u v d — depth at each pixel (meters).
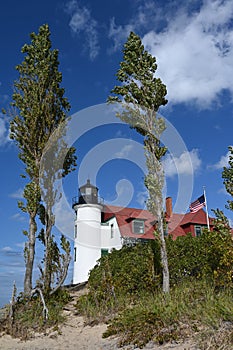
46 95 16.12
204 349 6.81
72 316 12.12
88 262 26.86
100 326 10.48
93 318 11.19
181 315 8.56
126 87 14.40
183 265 13.24
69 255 13.90
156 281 12.94
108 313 11.29
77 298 14.84
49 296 13.16
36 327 10.88
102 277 14.08
